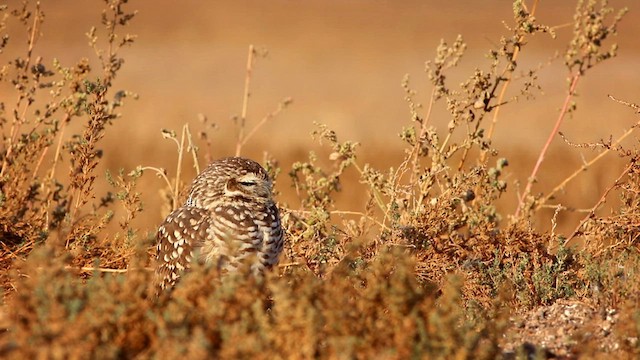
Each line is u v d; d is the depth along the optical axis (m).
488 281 12.84
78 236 14.20
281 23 71.25
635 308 10.49
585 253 13.30
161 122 37.31
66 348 8.19
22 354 8.13
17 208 14.94
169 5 79.00
